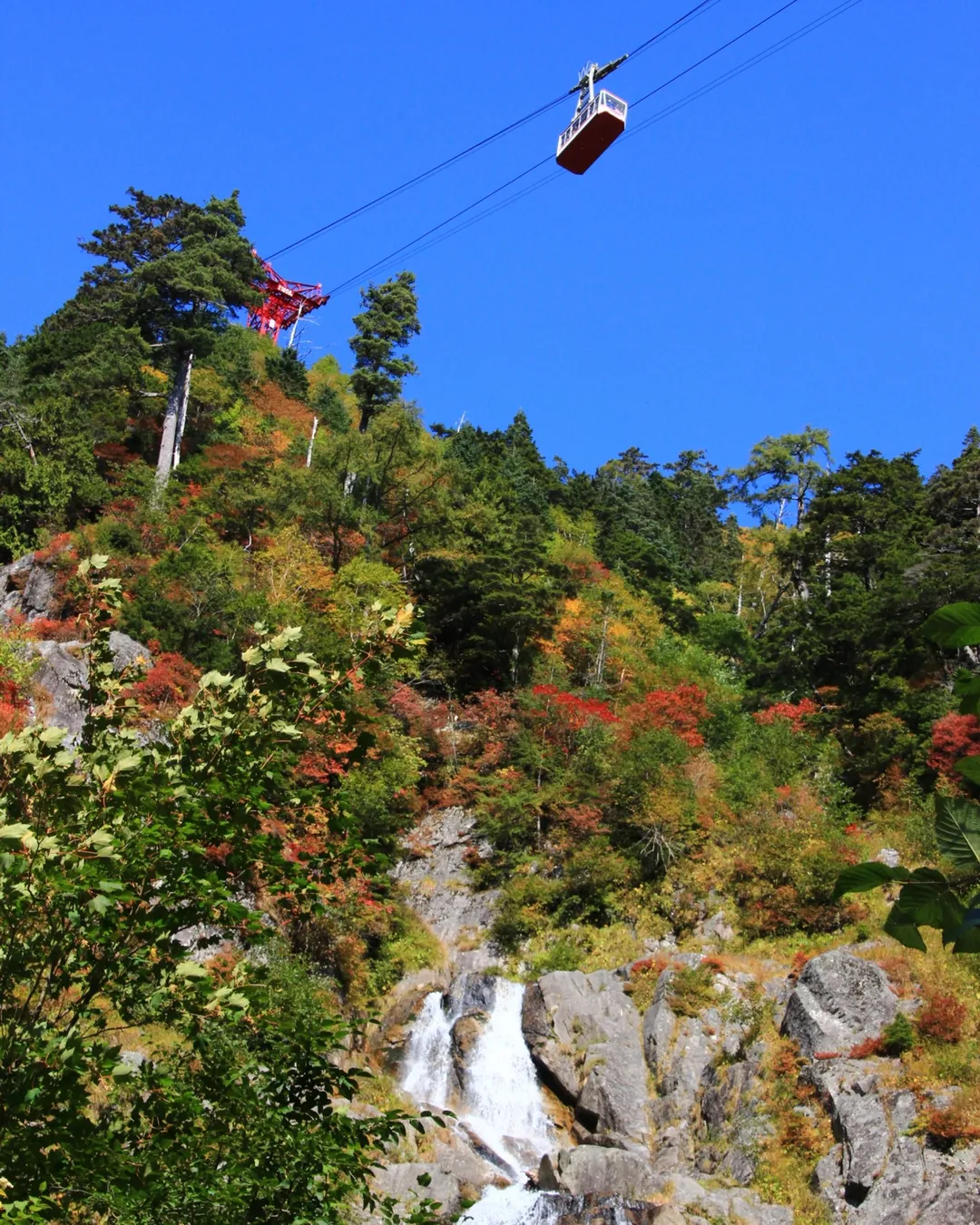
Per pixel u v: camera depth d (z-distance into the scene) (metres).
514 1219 23.28
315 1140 8.36
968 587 39.41
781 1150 23.61
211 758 8.30
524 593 44.22
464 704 42.97
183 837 7.62
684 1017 28.41
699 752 38.44
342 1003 29.67
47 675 32.56
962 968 26.05
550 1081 28.73
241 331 74.38
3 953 7.27
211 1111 8.53
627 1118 26.64
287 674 8.47
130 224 64.56
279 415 63.69
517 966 32.50
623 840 35.12
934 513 49.44
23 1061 6.98
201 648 36.00
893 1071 23.78
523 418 79.81
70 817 7.70
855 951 27.91
